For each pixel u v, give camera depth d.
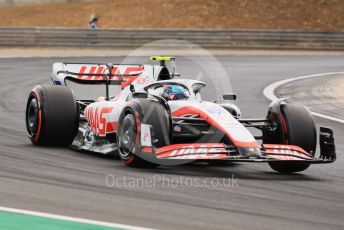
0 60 94.88
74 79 37.06
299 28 148.88
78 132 35.53
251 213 22.50
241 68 91.12
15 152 32.72
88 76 37.16
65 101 34.41
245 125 31.62
